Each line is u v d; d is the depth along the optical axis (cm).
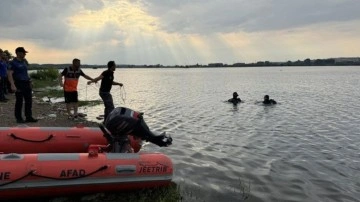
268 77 7206
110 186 530
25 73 995
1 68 1491
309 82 4872
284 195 582
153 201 529
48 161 504
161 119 1339
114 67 988
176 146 886
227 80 5716
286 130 1144
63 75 1132
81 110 1494
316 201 561
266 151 862
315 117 1441
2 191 477
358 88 3500
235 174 679
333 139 1009
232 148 887
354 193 598
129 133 588
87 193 531
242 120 1345
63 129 674
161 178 559
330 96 2538
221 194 575
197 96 2502
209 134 1061
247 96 2547
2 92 1520
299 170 714
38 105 1566
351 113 1573
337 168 732
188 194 566
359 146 923
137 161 548
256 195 577
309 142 968
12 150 621
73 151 662
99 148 585
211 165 732
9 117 1105
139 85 4116
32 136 639
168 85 4131
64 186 502
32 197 505
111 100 1010
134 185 545
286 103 2009
